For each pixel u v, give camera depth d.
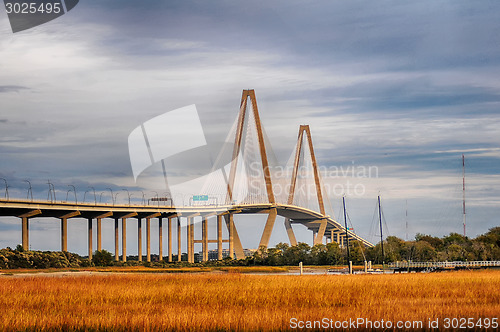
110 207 197.12
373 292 55.47
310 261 179.25
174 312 39.78
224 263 191.38
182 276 88.19
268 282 71.19
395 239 190.75
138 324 35.16
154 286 64.19
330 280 75.69
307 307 42.88
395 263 145.50
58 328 35.06
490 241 193.12
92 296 52.22
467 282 68.75
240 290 57.56
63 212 180.75
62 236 182.12
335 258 176.12
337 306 43.75
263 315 37.38
